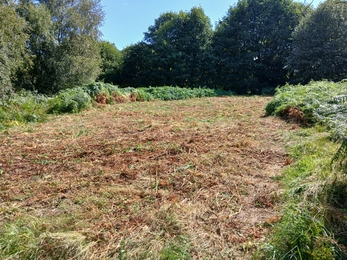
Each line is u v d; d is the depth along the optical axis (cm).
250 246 161
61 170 295
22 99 701
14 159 334
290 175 253
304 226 155
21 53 1106
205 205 212
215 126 493
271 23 1956
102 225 183
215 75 2038
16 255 149
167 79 2092
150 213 198
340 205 185
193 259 151
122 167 297
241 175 269
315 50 1498
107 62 2323
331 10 1438
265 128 457
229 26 2039
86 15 1623
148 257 150
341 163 200
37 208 211
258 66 1950
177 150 347
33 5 1378
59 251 151
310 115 450
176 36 2161
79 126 540
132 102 1038
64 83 1520
